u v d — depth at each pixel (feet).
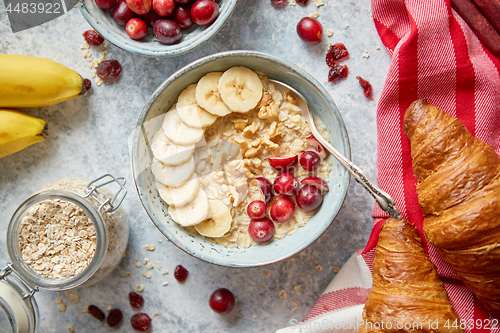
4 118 1.75
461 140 1.65
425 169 1.67
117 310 1.90
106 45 1.87
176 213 1.74
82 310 1.90
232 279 1.90
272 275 1.90
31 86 1.74
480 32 1.74
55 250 1.74
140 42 1.77
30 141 1.80
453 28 1.72
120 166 1.88
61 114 1.88
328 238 1.89
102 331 1.90
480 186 1.61
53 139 1.88
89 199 1.74
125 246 1.85
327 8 1.86
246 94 1.75
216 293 1.87
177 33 1.75
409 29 1.80
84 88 1.82
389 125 1.78
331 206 1.73
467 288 1.77
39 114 1.88
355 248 1.88
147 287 1.90
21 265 1.68
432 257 1.79
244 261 1.72
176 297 1.90
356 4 1.86
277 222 1.78
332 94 1.87
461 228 1.60
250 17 1.86
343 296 1.82
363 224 1.88
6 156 1.89
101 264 1.74
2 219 1.90
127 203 1.89
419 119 1.69
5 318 1.69
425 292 1.65
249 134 1.76
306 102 1.78
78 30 1.87
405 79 1.75
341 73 1.85
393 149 1.79
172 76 1.68
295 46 1.86
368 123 1.87
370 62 1.86
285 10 1.86
